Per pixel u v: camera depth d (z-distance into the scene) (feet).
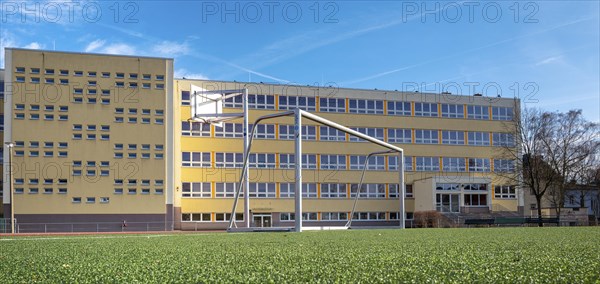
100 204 177.37
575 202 260.42
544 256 23.58
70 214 175.01
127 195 179.42
